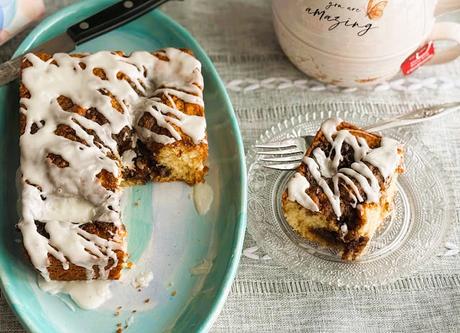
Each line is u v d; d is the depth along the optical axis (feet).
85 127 2.42
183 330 2.31
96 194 2.35
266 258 2.43
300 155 2.54
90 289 2.35
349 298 2.39
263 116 2.64
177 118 2.46
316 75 2.65
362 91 2.68
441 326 2.36
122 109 2.46
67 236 2.31
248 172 2.52
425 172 2.53
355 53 2.51
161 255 2.41
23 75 2.47
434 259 2.44
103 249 2.31
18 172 2.45
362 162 2.40
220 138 2.55
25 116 2.42
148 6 2.63
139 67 2.52
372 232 2.38
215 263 2.40
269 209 2.48
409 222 2.47
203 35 2.76
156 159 2.47
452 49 2.61
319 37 2.50
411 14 2.44
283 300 2.38
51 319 2.31
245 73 2.71
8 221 2.39
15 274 2.33
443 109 2.59
